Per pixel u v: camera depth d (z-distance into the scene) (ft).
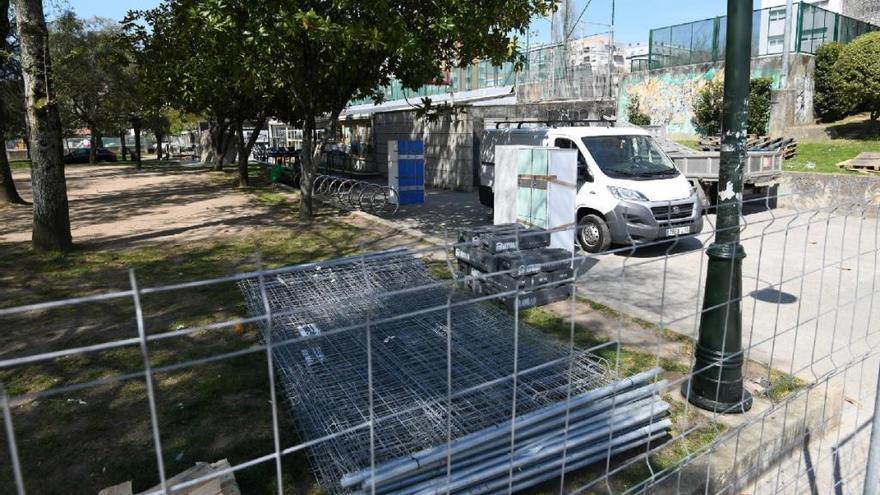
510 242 20.06
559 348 14.46
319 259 26.50
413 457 9.04
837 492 11.02
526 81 74.33
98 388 13.43
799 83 56.85
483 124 57.67
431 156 64.85
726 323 12.00
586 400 10.74
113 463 10.56
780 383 12.41
